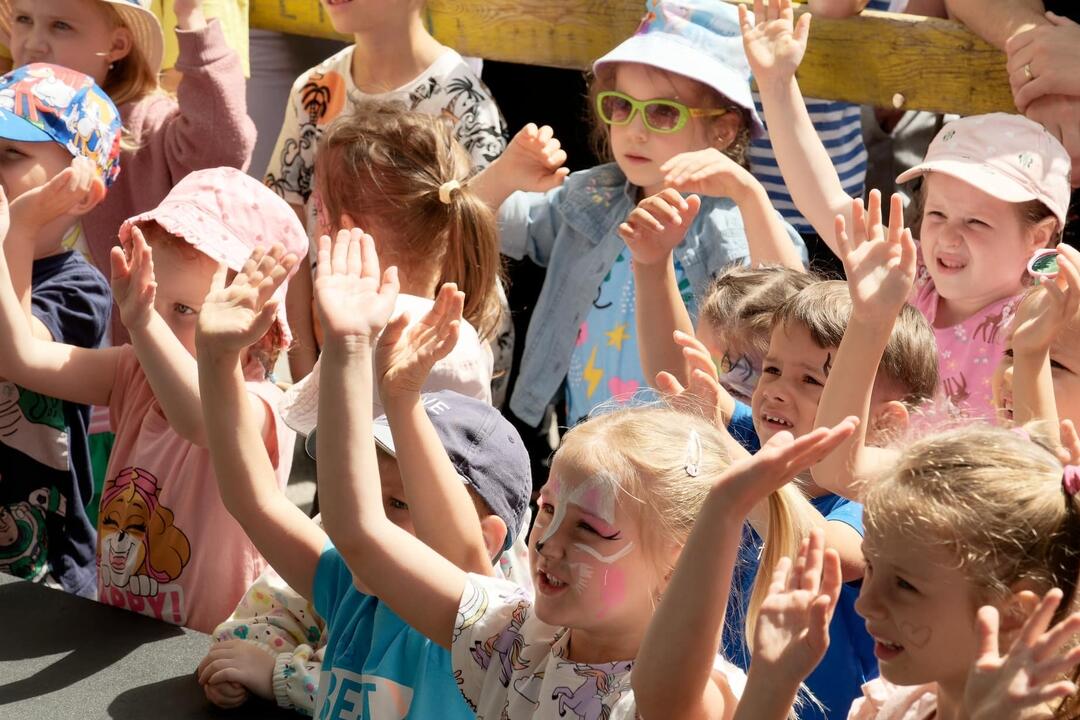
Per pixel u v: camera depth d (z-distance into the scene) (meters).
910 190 5.57
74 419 3.98
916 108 4.27
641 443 2.27
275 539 2.75
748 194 3.83
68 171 3.69
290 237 3.67
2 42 5.41
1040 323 2.83
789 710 1.89
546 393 4.49
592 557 2.22
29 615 3.15
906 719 2.17
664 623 1.99
